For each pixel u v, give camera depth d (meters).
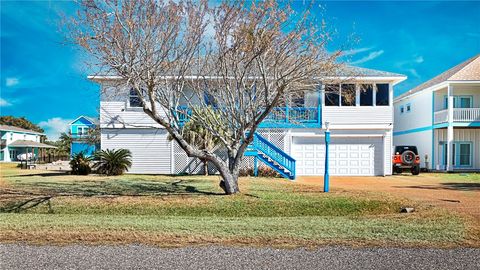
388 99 22.58
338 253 5.53
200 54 11.99
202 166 21.89
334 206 10.91
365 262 5.15
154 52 10.52
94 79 13.93
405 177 21.23
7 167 33.53
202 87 13.03
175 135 11.66
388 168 22.56
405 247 5.82
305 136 22.62
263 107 12.62
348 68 20.06
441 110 27.47
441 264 5.08
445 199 11.40
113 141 22.11
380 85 22.59
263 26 10.30
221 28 10.84
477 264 5.08
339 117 22.56
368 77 21.67
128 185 14.84
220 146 19.39
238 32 10.52
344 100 22.50
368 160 22.64
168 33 10.62
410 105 32.19
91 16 10.23
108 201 11.27
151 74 10.55
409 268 4.93
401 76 22.02
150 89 10.73
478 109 25.91
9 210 10.59
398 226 7.19
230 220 8.09
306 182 17.23
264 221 7.89
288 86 11.27
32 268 4.94
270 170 20.36
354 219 8.14
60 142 57.66
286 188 14.15
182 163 22.03
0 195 12.15
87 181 16.31
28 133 63.16
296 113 22.42
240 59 10.96
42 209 10.67
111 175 19.92
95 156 20.75
